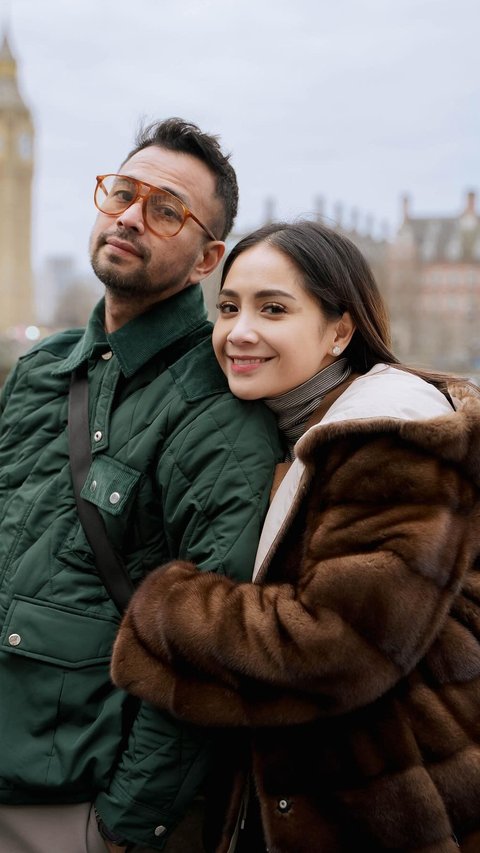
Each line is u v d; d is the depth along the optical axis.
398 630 1.34
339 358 1.83
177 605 1.48
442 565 1.37
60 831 1.65
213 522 1.62
